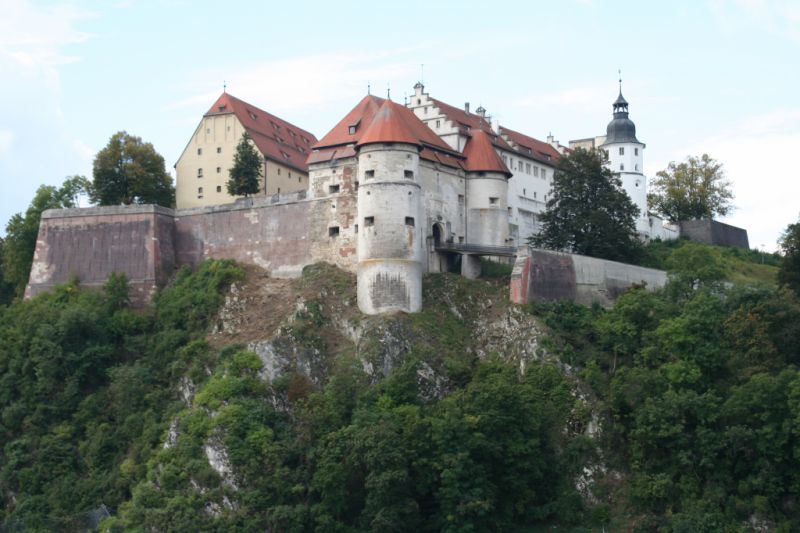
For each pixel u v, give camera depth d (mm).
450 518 103062
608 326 120250
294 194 136625
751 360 114125
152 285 138500
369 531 103938
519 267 127062
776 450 104938
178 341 127062
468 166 139000
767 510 103125
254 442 109688
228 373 117250
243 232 139625
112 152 156375
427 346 120312
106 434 119688
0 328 133625
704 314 116938
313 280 130125
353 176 132500
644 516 105938
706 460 105625
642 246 150750
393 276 123625
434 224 133500
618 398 112750
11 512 116438
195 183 162250
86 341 128125
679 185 190625
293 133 174750
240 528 104312
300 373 118875
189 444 110688
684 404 107875
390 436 105062
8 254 153500
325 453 106625
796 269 131125
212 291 131750
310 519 104688
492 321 125812
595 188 144000
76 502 114875
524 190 158500
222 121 162250
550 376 116500
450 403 110188
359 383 116438
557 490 110062
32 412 123750
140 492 108938
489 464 107750
